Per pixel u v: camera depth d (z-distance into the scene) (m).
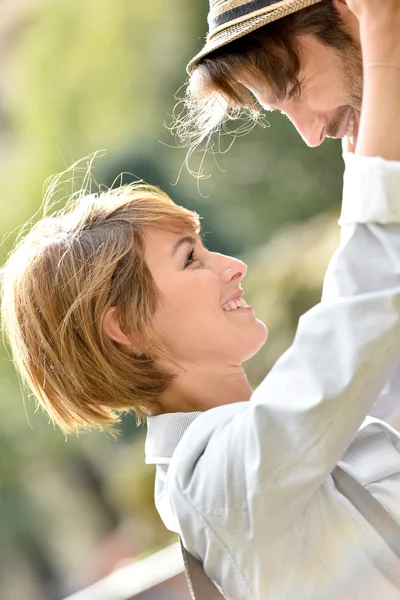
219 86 2.94
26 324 3.05
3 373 13.74
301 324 2.40
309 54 2.83
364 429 2.80
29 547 13.41
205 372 3.04
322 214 11.62
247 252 12.17
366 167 2.30
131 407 3.08
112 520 13.26
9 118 14.73
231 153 12.26
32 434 13.54
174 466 2.68
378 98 2.32
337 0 2.77
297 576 2.55
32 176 14.27
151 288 2.98
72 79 13.88
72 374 3.00
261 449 2.40
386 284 2.30
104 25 13.71
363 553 2.57
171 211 3.07
